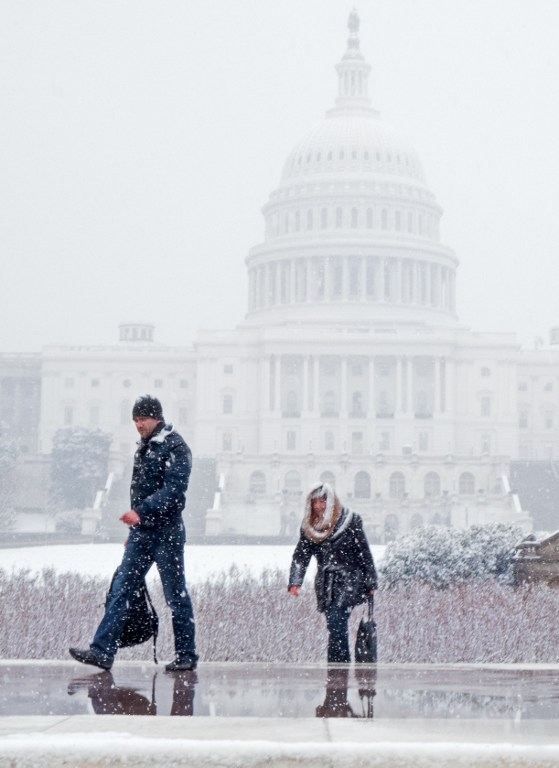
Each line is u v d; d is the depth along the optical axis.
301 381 178.00
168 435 11.33
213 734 6.55
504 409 178.62
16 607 24.27
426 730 6.81
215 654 24.33
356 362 178.50
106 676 10.75
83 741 6.04
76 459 154.75
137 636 11.26
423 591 31.30
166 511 11.05
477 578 34.97
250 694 9.42
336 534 14.30
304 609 27.00
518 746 5.97
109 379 190.62
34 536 117.94
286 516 147.50
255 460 156.25
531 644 26.67
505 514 142.38
